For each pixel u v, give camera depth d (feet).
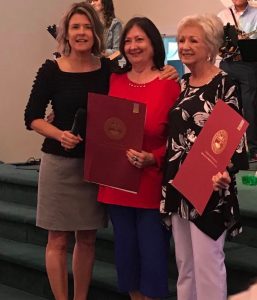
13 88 21.06
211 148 7.80
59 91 9.80
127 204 9.16
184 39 8.37
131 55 9.15
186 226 8.58
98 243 13.12
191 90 8.44
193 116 8.22
